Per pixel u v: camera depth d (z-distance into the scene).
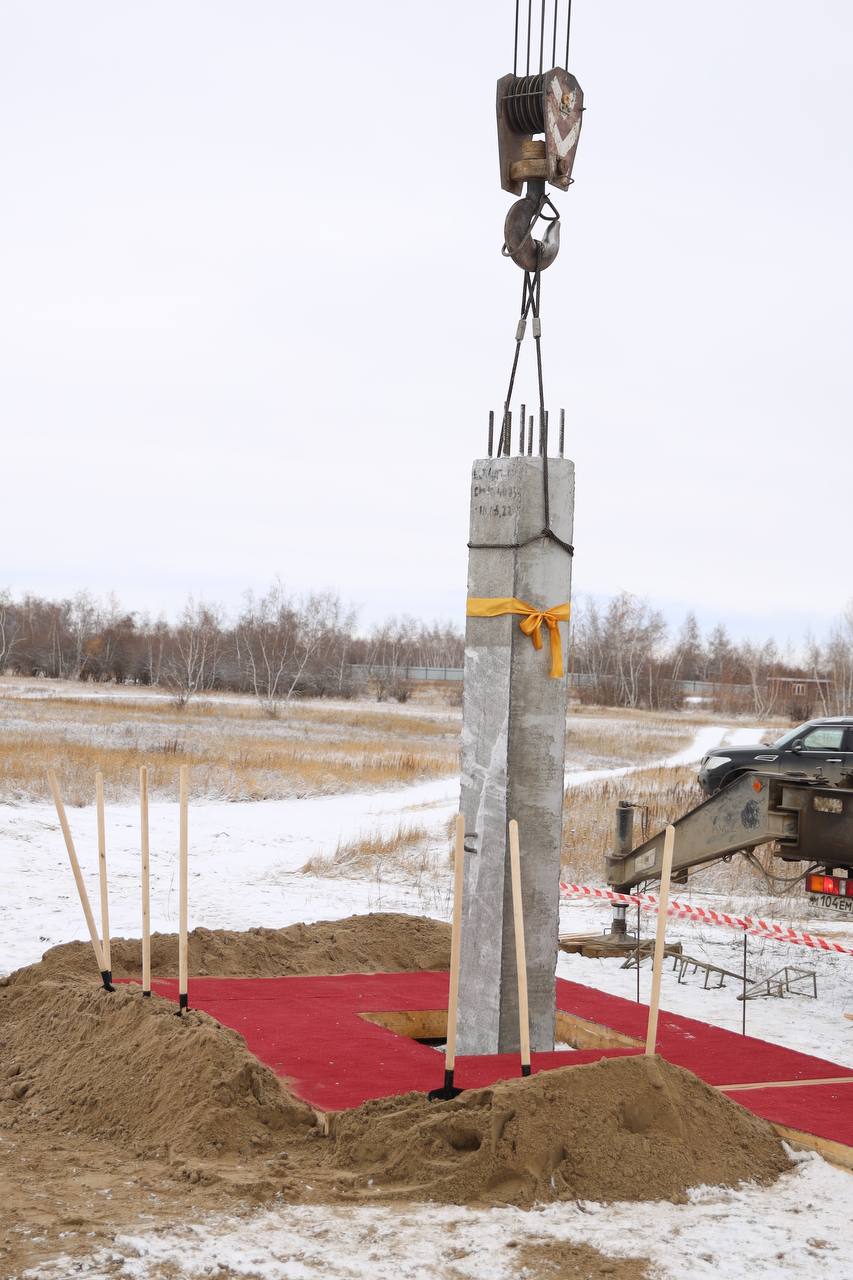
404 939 10.65
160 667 91.81
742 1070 7.45
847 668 86.44
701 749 50.56
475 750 7.85
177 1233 4.79
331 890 15.47
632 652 109.12
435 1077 6.85
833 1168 5.89
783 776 10.42
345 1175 5.48
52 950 9.16
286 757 33.97
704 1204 5.38
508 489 7.76
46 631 109.75
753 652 122.81
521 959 6.07
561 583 7.87
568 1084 5.74
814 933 13.37
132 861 16.94
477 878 7.78
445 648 152.75
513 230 7.85
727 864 17.53
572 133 8.12
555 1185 5.38
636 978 10.59
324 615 106.88
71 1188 5.24
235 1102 5.95
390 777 31.64
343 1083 6.71
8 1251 4.54
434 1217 5.08
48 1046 7.13
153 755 30.91
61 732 37.44
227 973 9.55
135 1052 6.50
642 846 11.60
